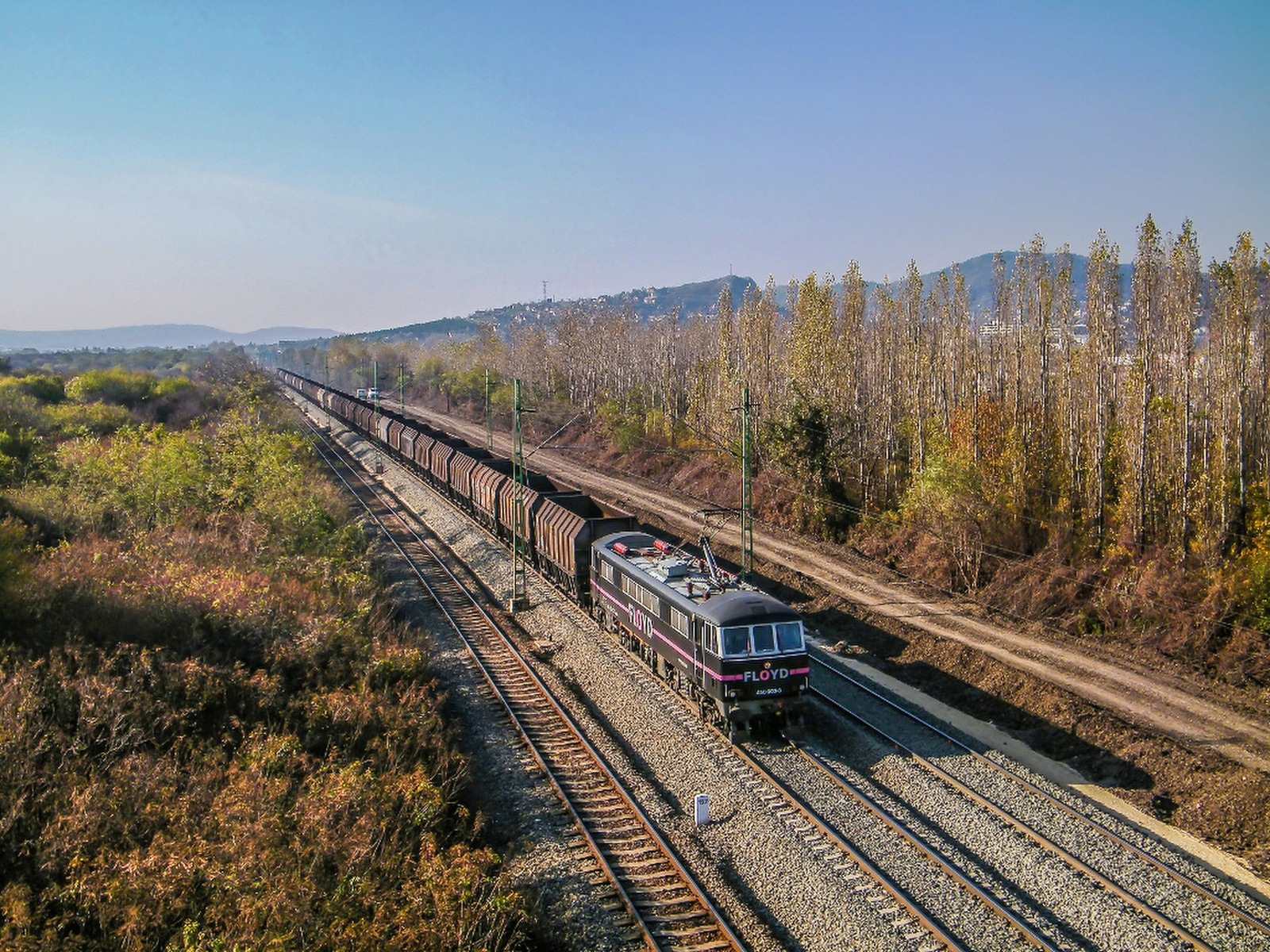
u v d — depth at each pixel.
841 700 22.86
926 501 35.47
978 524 33.44
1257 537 27.34
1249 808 17.14
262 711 18.34
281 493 38.00
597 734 20.14
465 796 17.12
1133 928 12.66
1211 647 25.11
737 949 12.15
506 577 35.75
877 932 12.56
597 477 61.28
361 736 18.23
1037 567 31.50
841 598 32.28
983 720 23.12
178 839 12.63
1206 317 31.33
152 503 35.34
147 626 20.12
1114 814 17.72
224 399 80.00
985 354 50.69
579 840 15.40
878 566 36.34
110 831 13.00
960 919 12.91
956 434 39.56
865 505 42.16
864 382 48.31
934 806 16.62
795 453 42.94
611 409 73.31
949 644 27.06
